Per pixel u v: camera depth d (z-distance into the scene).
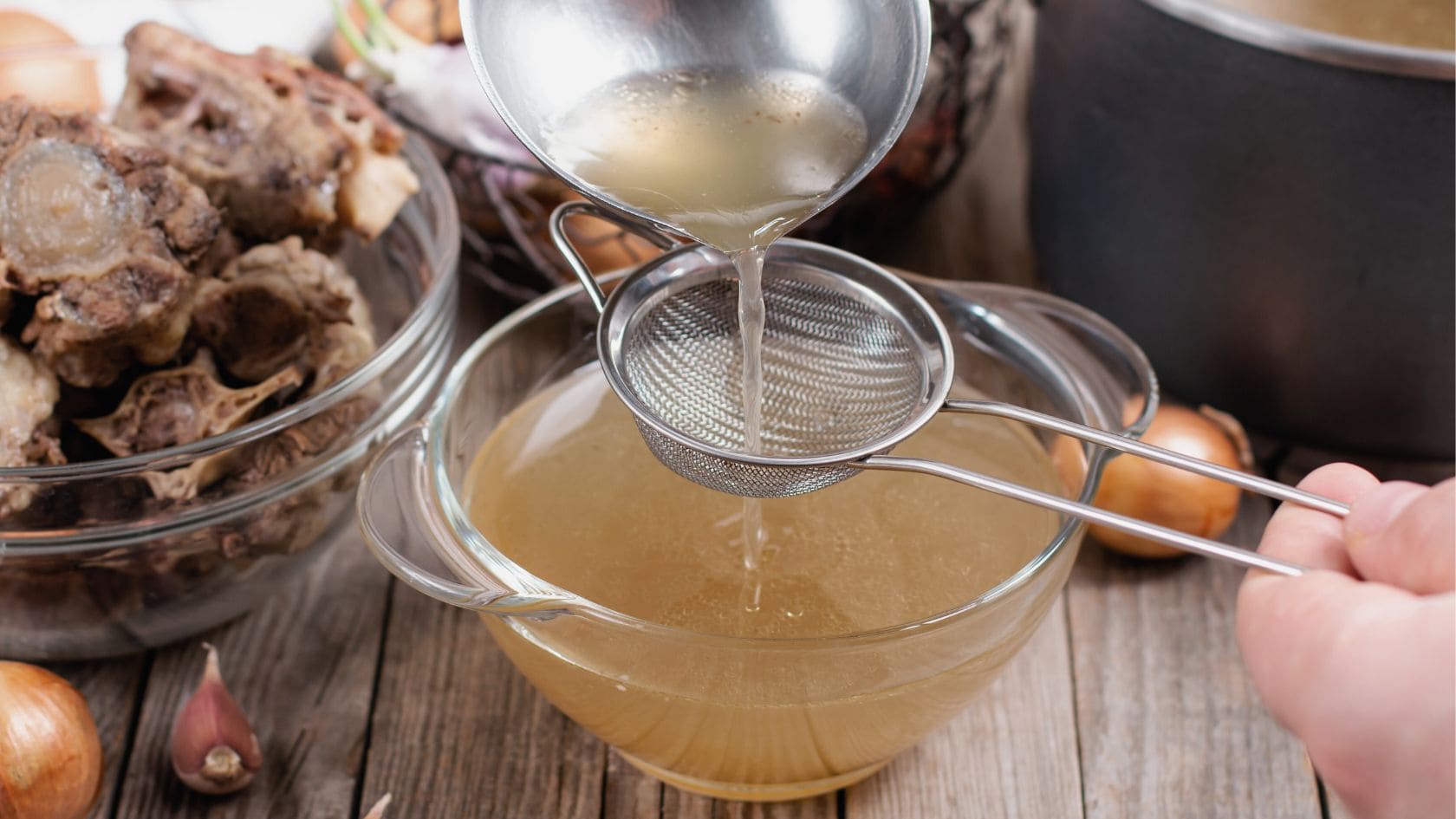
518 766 0.63
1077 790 0.62
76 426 0.63
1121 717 0.64
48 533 0.60
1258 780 0.63
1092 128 0.68
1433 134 0.61
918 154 0.75
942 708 0.57
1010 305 0.63
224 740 0.61
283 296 0.64
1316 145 0.62
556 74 0.56
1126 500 0.67
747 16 0.57
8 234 0.60
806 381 0.61
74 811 0.60
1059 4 0.68
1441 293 0.63
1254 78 0.62
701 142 0.56
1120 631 0.67
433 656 0.66
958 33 0.74
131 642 0.64
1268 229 0.64
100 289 0.60
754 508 0.58
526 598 0.54
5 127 0.61
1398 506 0.51
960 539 0.59
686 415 0.60
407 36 0.75
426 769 0.63
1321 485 0.54
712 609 0.58
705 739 0.57
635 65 0.57
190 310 0.63
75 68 0.71
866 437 0.58
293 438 0.61
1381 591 0.50
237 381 0.65
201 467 0.60
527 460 0.62
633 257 0.73
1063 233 0.72
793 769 0.58
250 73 0.66
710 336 0.61
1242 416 0.70
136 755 0.63
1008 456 0.62
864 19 0.56
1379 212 0.62
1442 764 0.49
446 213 0.67
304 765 0.63
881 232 0.77
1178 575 0.68
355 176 0.67
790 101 0.57
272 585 0.65
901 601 0.58
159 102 0.66
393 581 0.68
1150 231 0.67
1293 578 0.51
